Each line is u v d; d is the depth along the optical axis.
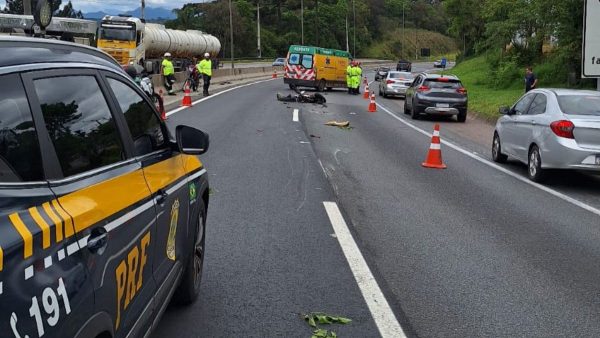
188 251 4.72
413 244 7.24
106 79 3.53
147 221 3.49
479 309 5.32
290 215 8.33
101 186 3.00
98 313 2.69
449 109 23.25
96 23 38.47
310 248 6.89
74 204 2.66
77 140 2.97
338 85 42.19
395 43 156.50
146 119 4.10
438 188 10.77
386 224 8.12
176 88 33.12
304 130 18.61
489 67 46.22
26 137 2.56
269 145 15.09
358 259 6.55
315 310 5.18
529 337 4.80
